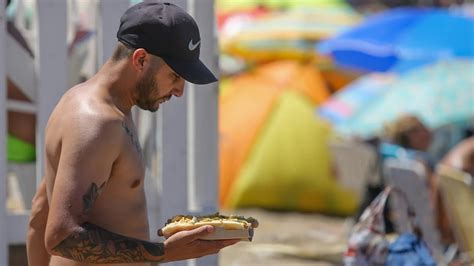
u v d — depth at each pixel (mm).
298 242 30984
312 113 41344
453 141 37562
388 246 16406
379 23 43031
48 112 14852
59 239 8828
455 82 36844
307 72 42562
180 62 9398
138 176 9484
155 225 15266
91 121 9094
